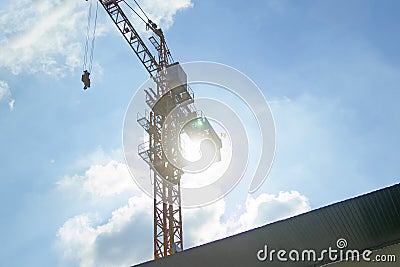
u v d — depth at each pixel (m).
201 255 30.38
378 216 27.94
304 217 28.84
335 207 28.45
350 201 28.25
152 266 31.08
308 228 28.78
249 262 29.91
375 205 27.98
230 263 30.17
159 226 60.50
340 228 28.38
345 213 28.31
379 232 27.88
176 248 45.12
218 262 30.30
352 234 28.19
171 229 59.94
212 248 30.12
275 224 29.27
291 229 29.05
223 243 30.00
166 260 30.88
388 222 27.77
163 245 59.19
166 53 75.00
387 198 27.84
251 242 29.59
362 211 28.11
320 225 28.66
